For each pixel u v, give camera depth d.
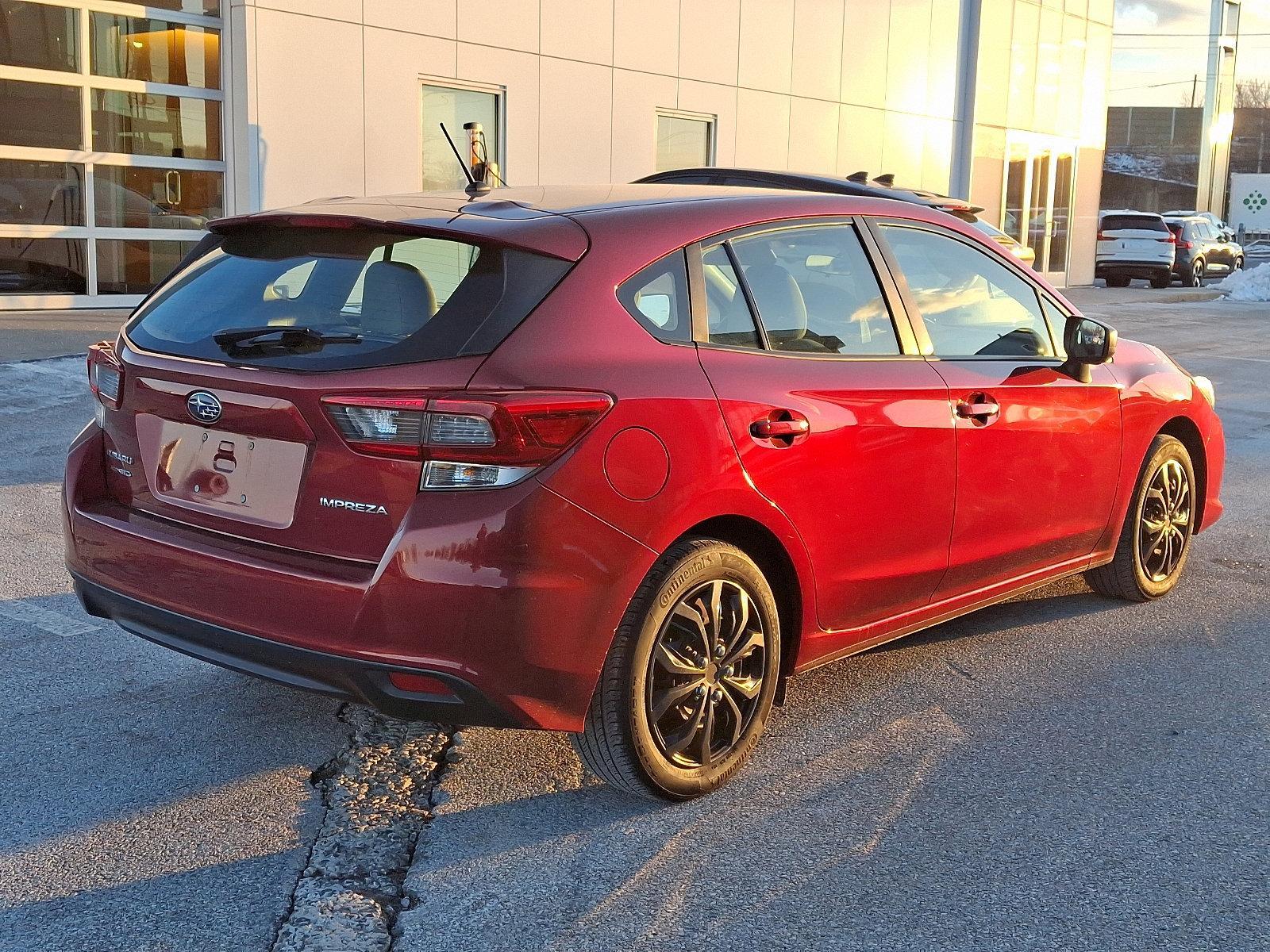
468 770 3.45
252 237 3.42
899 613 3.88
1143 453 4.84
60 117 11.61
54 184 11.70
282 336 3.01
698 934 2.67
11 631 4.42
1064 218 26.64
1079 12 25.55
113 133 11.98
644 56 15.98
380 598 2.79
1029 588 4.46
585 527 2.86
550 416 2.80
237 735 3.63
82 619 4.57
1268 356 14.63
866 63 19.84
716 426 3.13
